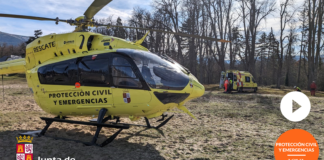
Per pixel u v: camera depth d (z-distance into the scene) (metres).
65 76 5.82
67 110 6.04
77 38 6.02
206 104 13.53
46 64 6.21
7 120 7.98
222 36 35.16
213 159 4.82
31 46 6.75
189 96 5.73
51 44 6.33
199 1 33.97
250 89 23.53
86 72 5.57
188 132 7.09
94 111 5.73
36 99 6.52
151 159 4.76
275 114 10.11
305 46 37.47
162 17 37.03
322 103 13.85
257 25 33.44
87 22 6.21
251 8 32.88
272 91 24.80
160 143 5.96
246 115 9.88
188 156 5.00
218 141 6.18
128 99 5.27
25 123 7.71
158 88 5.21
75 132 6.79
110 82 5.34
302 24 34.44
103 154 4.91
